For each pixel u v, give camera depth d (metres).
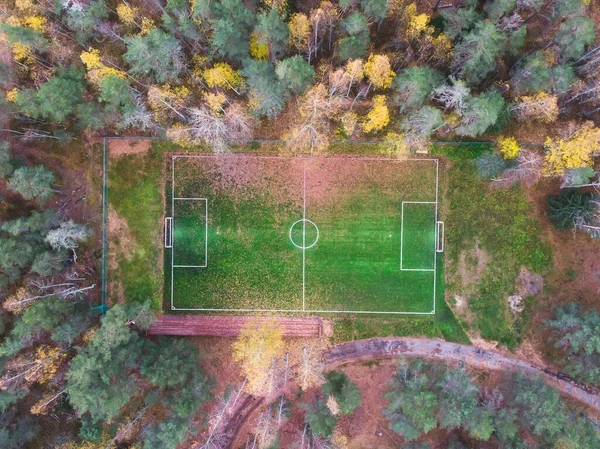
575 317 31.59
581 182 30.52
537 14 31.48
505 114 32.31
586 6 32.88
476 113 28.62
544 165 31.98
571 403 33.91
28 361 29.73
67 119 33.69
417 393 30.69
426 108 29.19
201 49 32.06
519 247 34.44
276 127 34.50
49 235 30.39
